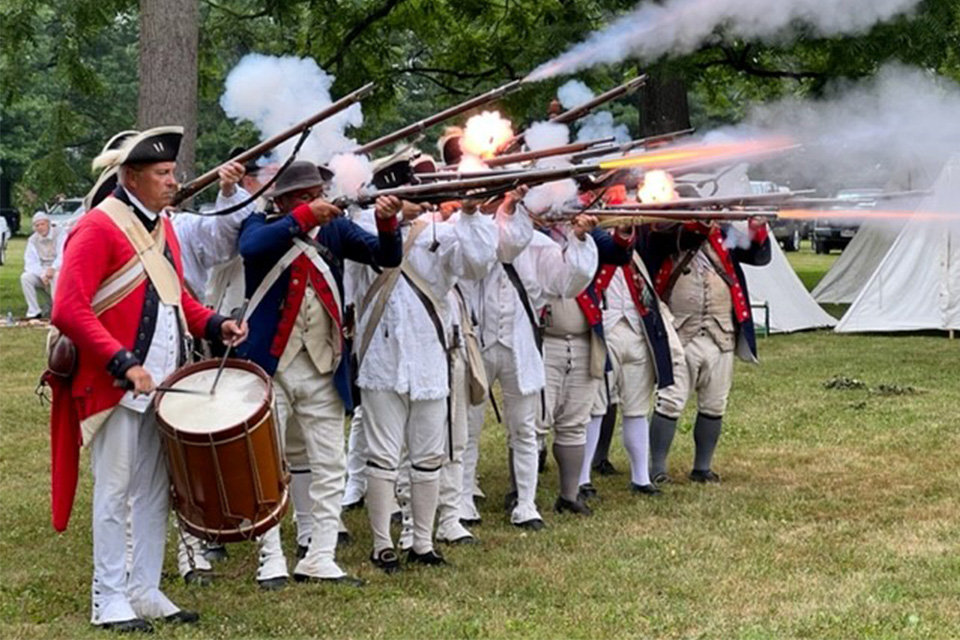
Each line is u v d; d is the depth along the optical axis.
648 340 7.54
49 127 18.17
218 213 5.36
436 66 18.55
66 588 5.71
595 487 7.88
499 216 6.07
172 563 6.16
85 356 4.89
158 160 4.96
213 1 18.89
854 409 10.32
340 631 5.09
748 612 5.30
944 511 7.01
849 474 8.01
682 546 6.38
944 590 5.55
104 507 4.98
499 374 6.75
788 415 10.08
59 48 17.48
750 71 14.52
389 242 5.51
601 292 7.42
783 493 7.55
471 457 6.94
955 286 15.49
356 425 7.24
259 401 4.86
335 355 5.66
